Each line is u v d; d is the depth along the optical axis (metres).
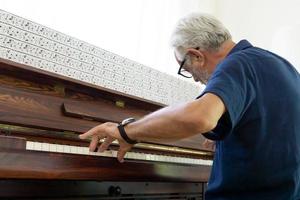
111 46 2.40
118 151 1.21
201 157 1.90
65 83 1.36
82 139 1.28
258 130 1.18
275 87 1.21
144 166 1.32
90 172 1.12
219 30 1.30
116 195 1.55
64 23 2.16
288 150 1.20
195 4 3.12
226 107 1.04
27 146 0.99
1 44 1.18
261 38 3.32
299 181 1.24
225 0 3.53
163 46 2.75
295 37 3.11
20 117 1.20
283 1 3.27
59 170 1.03
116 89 1.61
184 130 1.04
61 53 1.37
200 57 1.33
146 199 1.71
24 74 1.24
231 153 1.23
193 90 2.17
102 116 1.49
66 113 1.35
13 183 1.23
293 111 1.22
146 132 1.10
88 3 2.29
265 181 1.20
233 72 1.12
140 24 2.60
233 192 1.25
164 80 1.94
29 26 1.27
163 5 2.79
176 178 1.47
